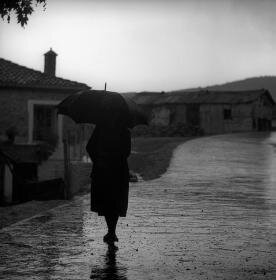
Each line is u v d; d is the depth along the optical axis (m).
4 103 27.30
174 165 22.52
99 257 6.39
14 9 11.12
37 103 27.52
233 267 5.96
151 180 16.91
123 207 7.04
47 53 31.52
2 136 27.22
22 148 25.47
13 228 8.42
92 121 7.00
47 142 26.89
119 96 7.08
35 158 25.33
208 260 6.29
